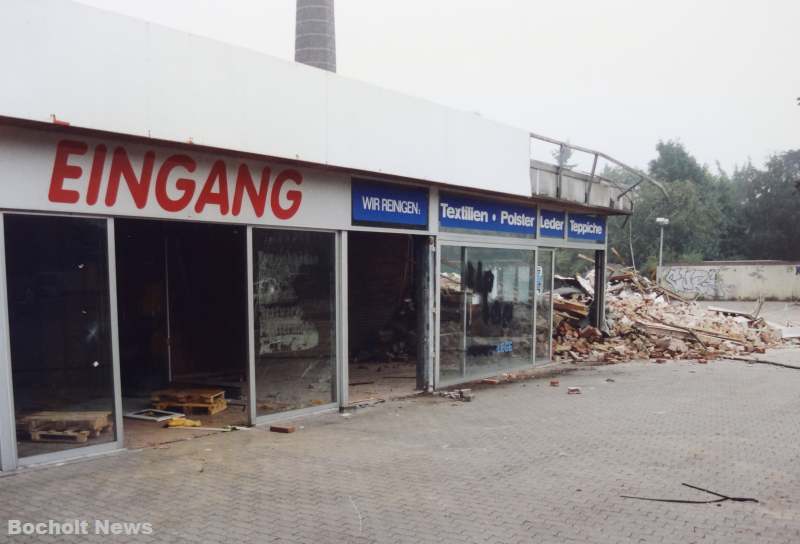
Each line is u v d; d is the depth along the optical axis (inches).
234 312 430.6
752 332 693.9
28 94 206.5
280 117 288.0
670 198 2043.6
